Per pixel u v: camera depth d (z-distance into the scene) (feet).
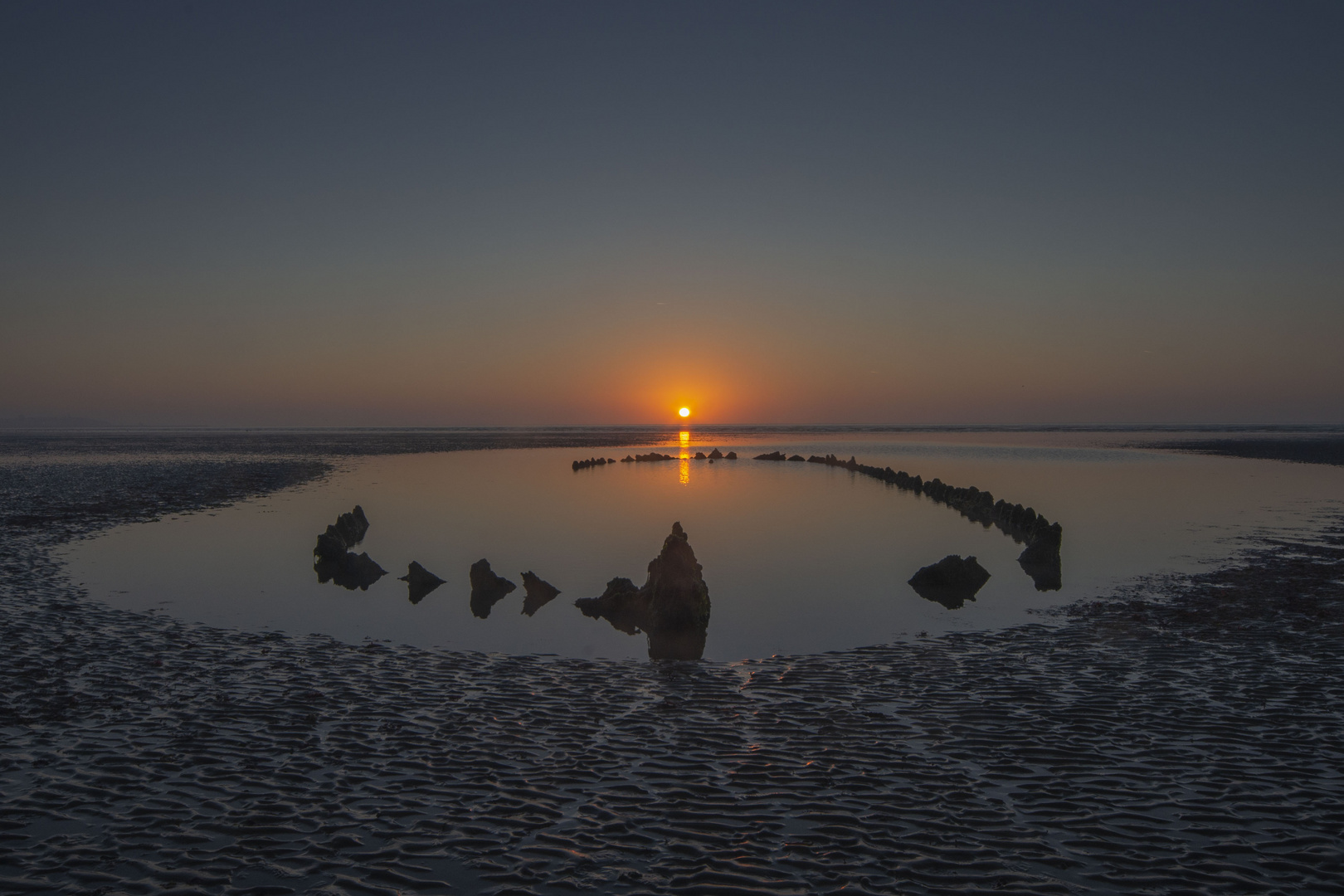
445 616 63.82
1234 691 43.55
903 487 186.60
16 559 82.89
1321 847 27.81
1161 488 174.70
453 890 25.30
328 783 32.40
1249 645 52.31
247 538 100.83
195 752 35.22
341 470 232.53
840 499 160.66
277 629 58.13
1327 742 36.60
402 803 30.83
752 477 220.64
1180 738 37.27
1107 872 26.40
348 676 46.52
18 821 29.04
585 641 55.93
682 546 61.87
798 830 29.01
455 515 129.90
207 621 59.62
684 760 34.94
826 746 36.50
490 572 76.07
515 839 28.35
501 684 45.34
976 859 27.20
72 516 118.83
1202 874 26.27
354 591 73.51
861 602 68.80
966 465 262.47
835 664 49.85
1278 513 127.54
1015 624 60.23
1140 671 47.39
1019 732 38.09
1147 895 25.20
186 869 26.21
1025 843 28.19
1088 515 126.72
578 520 124.57
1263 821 29.55
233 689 43.65
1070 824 29.45
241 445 426.10
